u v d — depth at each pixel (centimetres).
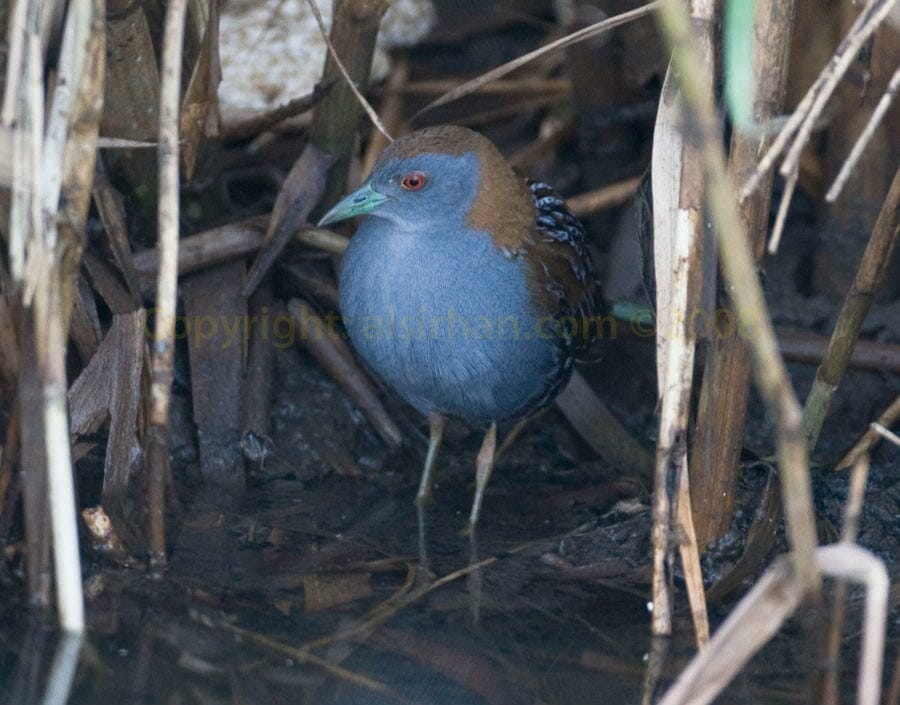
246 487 883
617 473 948
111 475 773
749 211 677
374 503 888
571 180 1184
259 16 1079
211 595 729
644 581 777
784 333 980
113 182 898
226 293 941
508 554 819
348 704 638
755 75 655
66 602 646
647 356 1054
